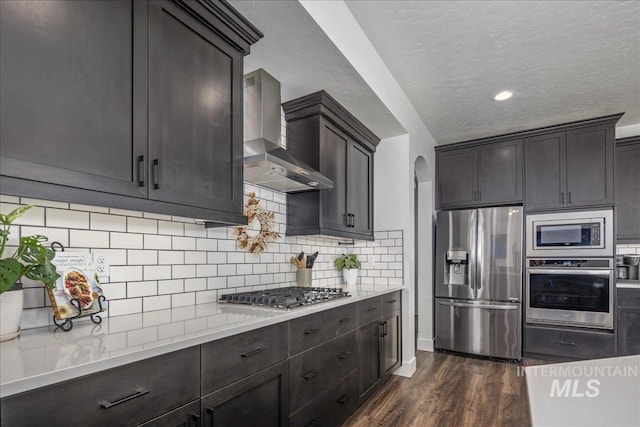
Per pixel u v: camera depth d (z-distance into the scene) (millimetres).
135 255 1585
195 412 1179
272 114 2246
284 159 2031
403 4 2041
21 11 939
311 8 1681
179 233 1805
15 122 915
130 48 1205
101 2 1127
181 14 1401
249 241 2273
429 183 4227
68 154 1020
